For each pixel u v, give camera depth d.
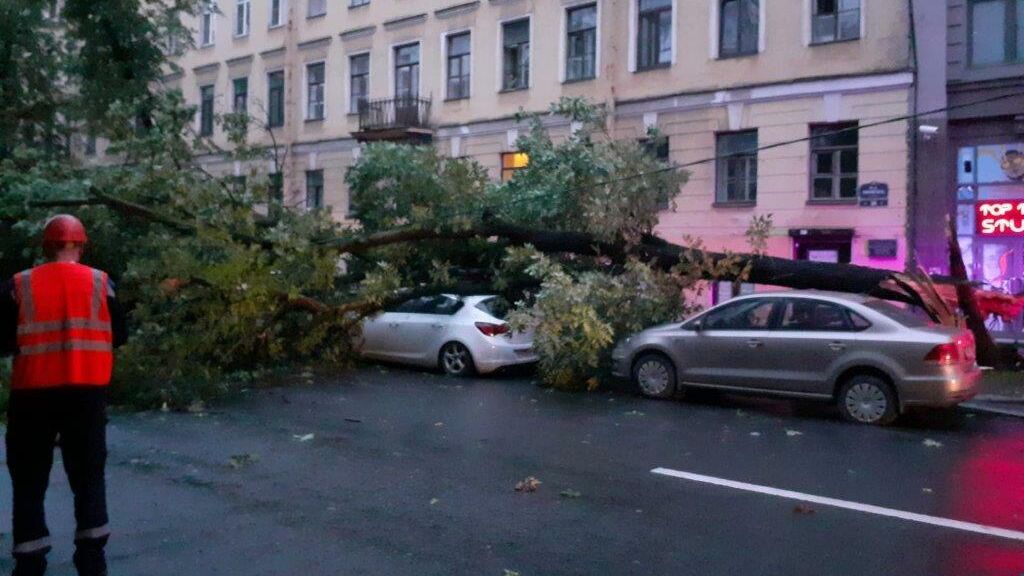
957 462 8.80
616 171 14.05
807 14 18.70
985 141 17.20
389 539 6.24
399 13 26.19
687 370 12.11
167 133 13.27
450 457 8.80
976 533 6.48
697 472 8.25
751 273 13.55
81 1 17.67
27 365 4.82
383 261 14.97
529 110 23.14
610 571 5.64
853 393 10.84
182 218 12.66
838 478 8.08
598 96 21.78
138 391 11.53
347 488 7.60
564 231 14.30
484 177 15.24
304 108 29.20
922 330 10.57
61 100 18.55
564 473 8.18
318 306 13.86
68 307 4.88
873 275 13.05
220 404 11.84
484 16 24.12
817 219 18.62
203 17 32.50
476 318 14.59
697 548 6.10
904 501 7.33
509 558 5.87
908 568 5.74
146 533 6.32
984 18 17.06
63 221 5.13
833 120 18.42
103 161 17.34
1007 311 14.00
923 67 17.39
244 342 13.11
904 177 17.59
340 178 28.02
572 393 13.02
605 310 13.12
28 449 4.88
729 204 19.77
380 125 25.48
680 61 20.52
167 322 12.00
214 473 8.09
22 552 4.84
